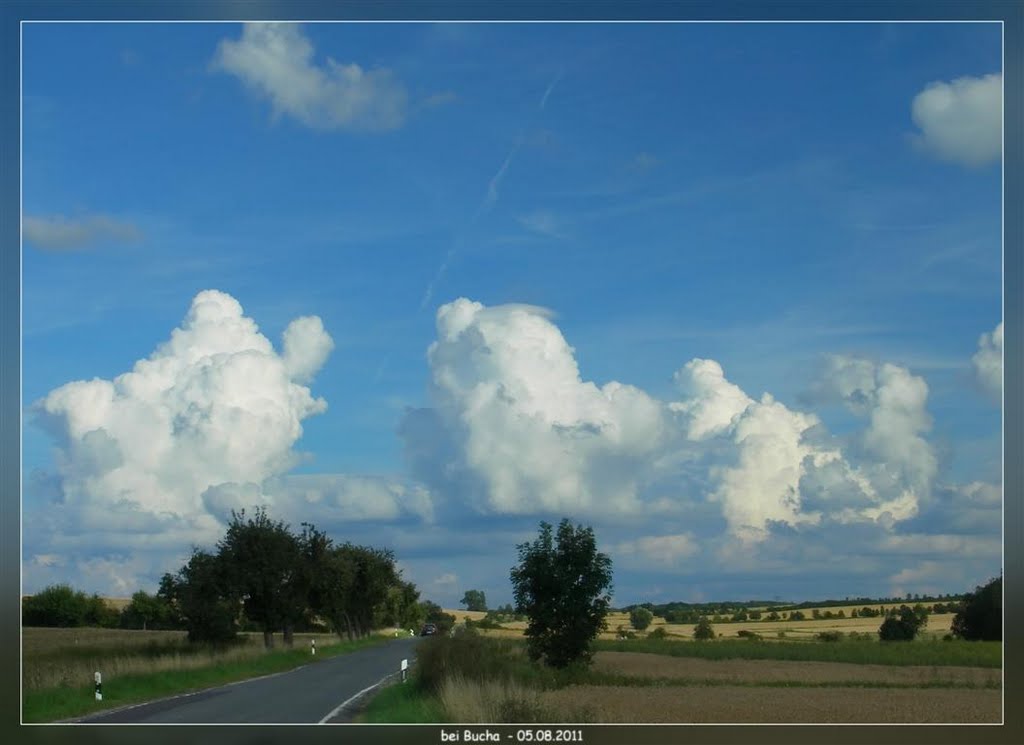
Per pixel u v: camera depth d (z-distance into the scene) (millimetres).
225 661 48438
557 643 38531
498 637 44219
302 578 66000
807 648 66375
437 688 28734
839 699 33250
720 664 54188
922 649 61562
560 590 38531
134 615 100938
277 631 67562
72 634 81938
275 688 37656
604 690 35312
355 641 98312
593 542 39219
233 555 63250
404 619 132125
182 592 57344
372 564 100938
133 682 35781
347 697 33000
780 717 27609
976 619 63250
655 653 65875
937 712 29453
